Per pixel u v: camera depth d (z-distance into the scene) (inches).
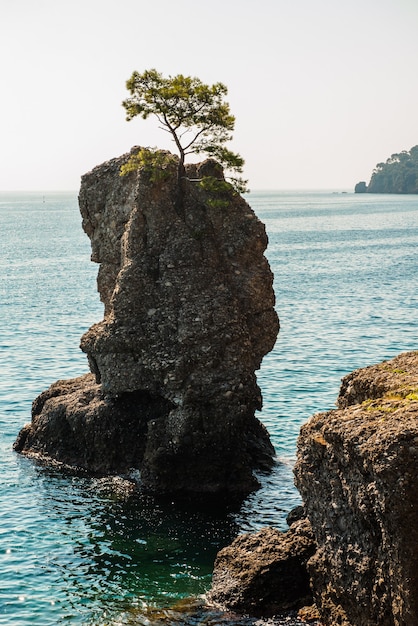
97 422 1605.6
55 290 3794.3
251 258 1705.2
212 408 1517.0
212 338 1568.7
